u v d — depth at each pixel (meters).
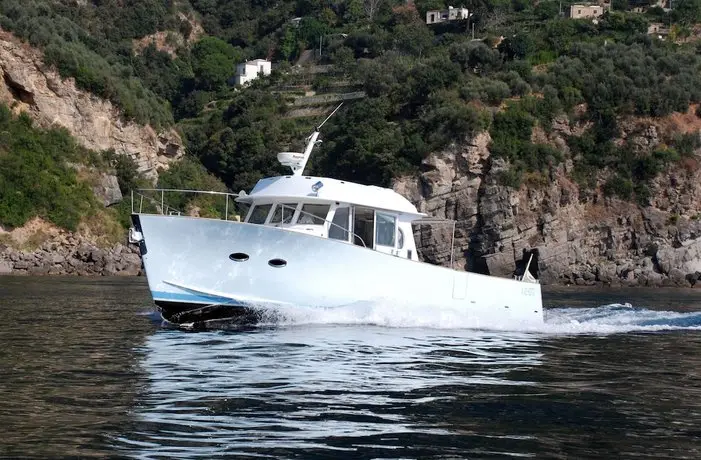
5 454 11.47
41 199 82.81
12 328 25.38
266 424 13.42
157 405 14.52
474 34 148.38
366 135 105.94
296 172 28.31
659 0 160.38
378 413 14.41
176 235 25.17
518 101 104.56
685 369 20.44
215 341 22.83
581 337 27.44
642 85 108.75
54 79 94.06
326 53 155.38
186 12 176.88
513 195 96.69
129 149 101.06
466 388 16.91
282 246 25.42
